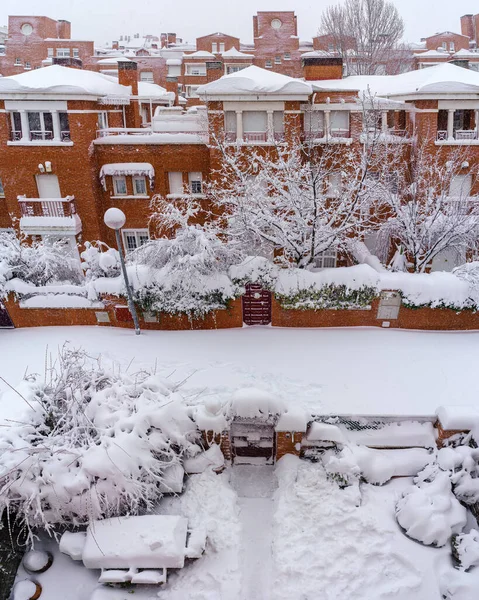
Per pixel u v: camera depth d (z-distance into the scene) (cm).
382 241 1991
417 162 1930
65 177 2094
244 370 1300
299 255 1598
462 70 2050
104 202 2195
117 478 902
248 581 857
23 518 904
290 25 4278
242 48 4556
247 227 1570
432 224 1700
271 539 923
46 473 895
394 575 855
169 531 881
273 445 1090
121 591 848
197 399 1162
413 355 1366
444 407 1050
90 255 1628
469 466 991
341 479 1003
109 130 2147
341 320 1529
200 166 2106
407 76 2231
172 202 2078
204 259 1456
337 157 2019
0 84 1941
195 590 839
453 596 834
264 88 1880
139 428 972
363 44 4381
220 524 936
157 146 2086
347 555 883
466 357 1352
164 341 1470
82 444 963
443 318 1497
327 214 1638
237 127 1992
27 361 1365
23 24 4278
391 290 1472
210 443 1067
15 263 1600
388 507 968
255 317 1552
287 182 1570
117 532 884
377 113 1773
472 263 1536
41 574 884
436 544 898
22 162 2078
